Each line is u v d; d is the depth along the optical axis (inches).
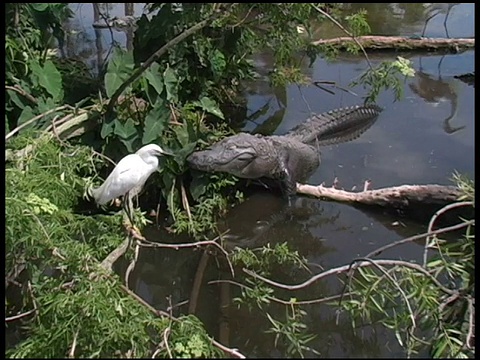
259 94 303.4
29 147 178.9
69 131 196.2
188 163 203.5
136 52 223.8
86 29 350.6
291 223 206.1
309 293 169.2
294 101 297.6
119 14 366.0
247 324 157.6
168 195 197.9
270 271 180.4
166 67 220.1
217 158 203.2
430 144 253.4
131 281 177.0
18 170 165.3
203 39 235.0
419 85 315.9
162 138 201.5
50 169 176.7
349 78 322.0
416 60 350.0
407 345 137.8
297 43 265.0
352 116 267.4
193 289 174.1
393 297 144.5
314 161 232.7
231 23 242.5
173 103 217.5
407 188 204.5
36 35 211.6
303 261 184.1
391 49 358.3
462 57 352.2
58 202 168.9
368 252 188.4
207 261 185.9
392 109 289.1
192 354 128.9
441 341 129.4
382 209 210.1
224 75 259.3
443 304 137.9
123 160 173.0
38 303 142.2
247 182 222.7
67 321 127.3
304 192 219.0
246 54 276.1
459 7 431.8
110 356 125.4
